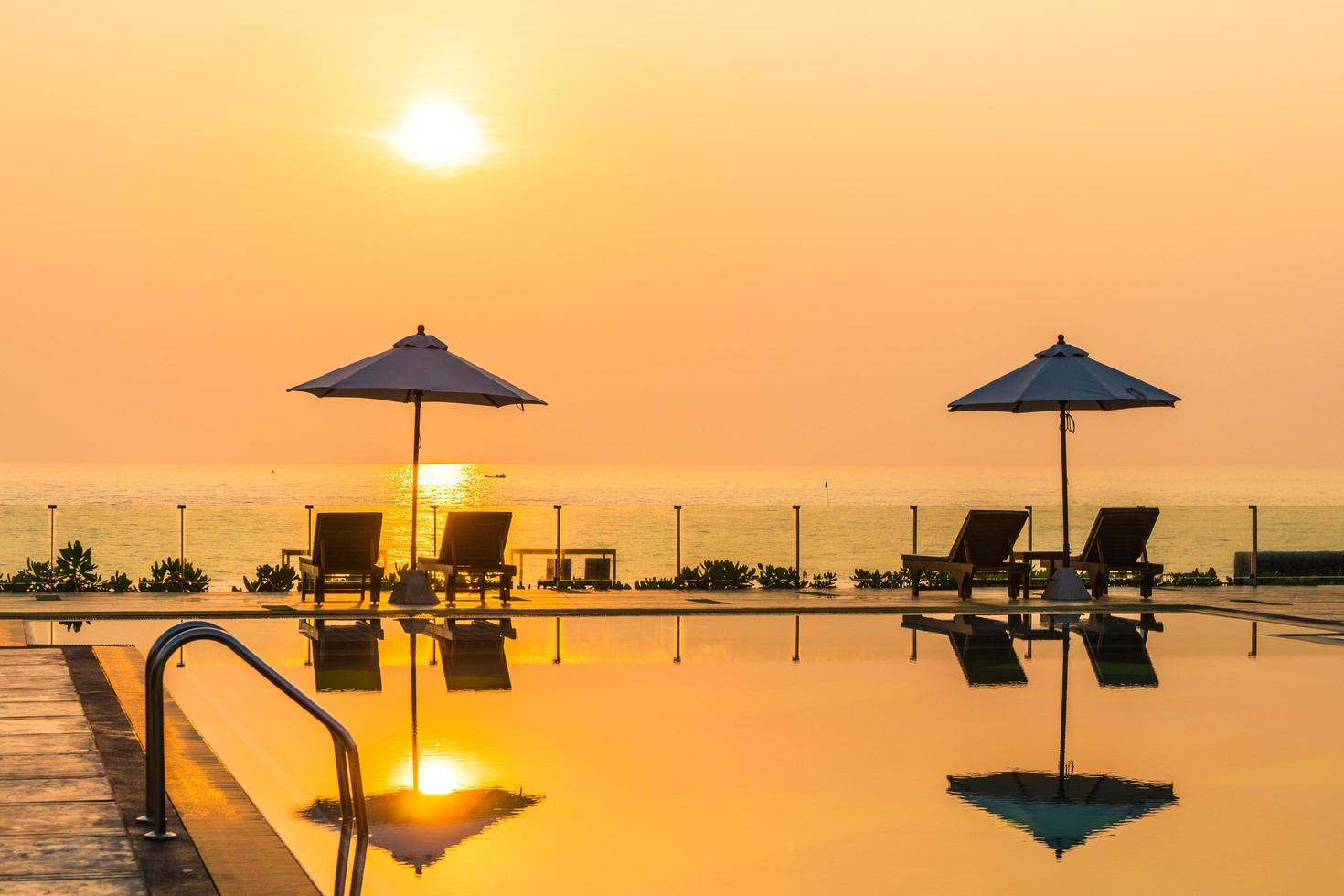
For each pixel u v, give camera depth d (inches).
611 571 851.4
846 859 231.5
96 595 671.8
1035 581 800.3
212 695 382.6
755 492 5723.4
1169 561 1310.3
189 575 708.7
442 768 298.5
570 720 357.1
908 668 453.1
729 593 721.0
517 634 546.0
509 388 652.7
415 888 212.8
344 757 248.7
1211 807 268.2
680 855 232.8
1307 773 297.9
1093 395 672.4
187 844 221.3
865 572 780.6
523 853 233.0
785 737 336.5
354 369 630.5
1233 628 573.6
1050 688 412.2
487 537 649.0
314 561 631.8
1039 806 267.4
